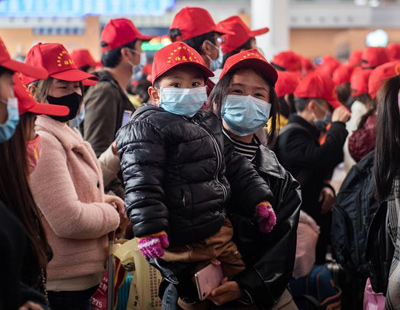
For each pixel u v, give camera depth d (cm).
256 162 326
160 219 275
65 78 333
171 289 318
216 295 298
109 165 402
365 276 417
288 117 510
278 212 321
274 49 1323
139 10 1747
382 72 509
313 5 2505
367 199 408
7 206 247
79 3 1734
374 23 2514
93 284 339
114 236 347
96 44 1942
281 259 312
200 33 428
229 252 300
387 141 324
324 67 845
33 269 249
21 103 255
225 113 319
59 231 316
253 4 1354
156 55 300
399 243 310
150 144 282
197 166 287
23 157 251
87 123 449
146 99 682
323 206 476
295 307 330
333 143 462
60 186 314
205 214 287
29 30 1962
